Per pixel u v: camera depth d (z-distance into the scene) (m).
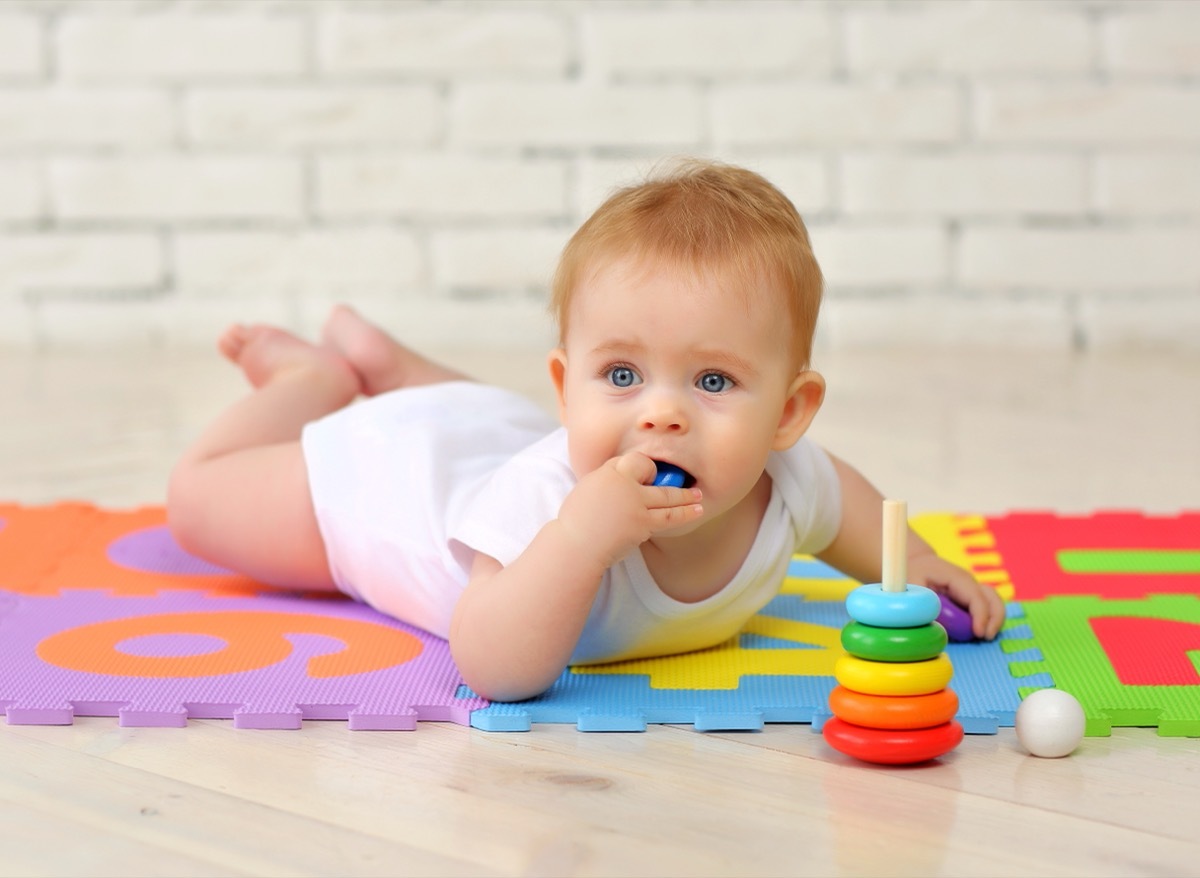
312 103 4.40
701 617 1.55
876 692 1.25
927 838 1.12
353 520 1.74
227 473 1.89
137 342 4.49
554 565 1.37
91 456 2.79
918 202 4.43
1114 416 3.26
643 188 1.49
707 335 1.37
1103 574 1.91
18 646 1.57
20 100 4.40
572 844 1.11
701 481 1.41
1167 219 4.43
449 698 1.42
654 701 1.42
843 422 3.19
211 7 4.38
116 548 2.05
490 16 4.37
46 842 1.11
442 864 1.07
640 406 1.39
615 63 4.38
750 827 1.14
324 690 1.44
